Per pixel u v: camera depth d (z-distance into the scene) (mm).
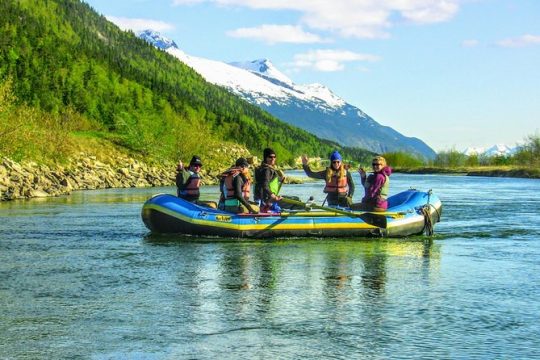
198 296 9359
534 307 8789
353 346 7062
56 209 24844
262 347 7016
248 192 16156
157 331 7574
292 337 7375
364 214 15734
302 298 9250
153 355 6734
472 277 10898
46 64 136375
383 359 6664
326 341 7234
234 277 10812
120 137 70188
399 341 7250
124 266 11836
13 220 20281
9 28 143625
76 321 7977
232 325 7836
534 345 7121
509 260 12734
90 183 47156
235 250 13859
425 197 17203
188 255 13188
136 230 17484
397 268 11750
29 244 14773
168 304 8852
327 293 9586
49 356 6684
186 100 170375
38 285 10109
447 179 72312
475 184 55094
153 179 54656
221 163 79062
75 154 56562
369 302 9023
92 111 126375
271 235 15633
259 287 9984
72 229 17781
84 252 13570
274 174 16406
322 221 15711
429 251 13906
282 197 16484
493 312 8516
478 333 7562
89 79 141000
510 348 7016
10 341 7176
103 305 8781
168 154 72688
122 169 54375
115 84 148500
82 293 9539
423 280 10625
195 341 7203
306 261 12484
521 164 92938
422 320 8102
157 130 72125
